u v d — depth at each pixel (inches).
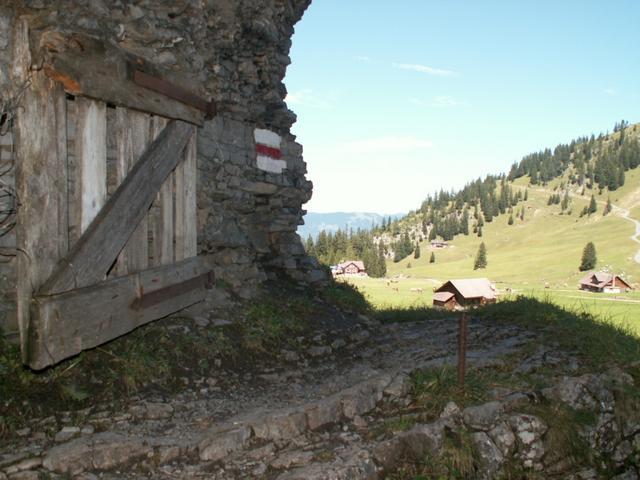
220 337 263.1
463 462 203.6
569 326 346.9
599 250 5930.1
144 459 168.4
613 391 267.0
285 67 405.7
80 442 164.4
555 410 241.4
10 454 156.0
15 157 175.9
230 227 339.3
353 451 189.6
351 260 6053.2
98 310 197.2
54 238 182.2
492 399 235.3
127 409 194.1
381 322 424.2
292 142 420.8
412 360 293.0
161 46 254.7
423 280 4889.3
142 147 228.2
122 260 216.2
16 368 186.1
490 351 305.6
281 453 186.2
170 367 227.6
